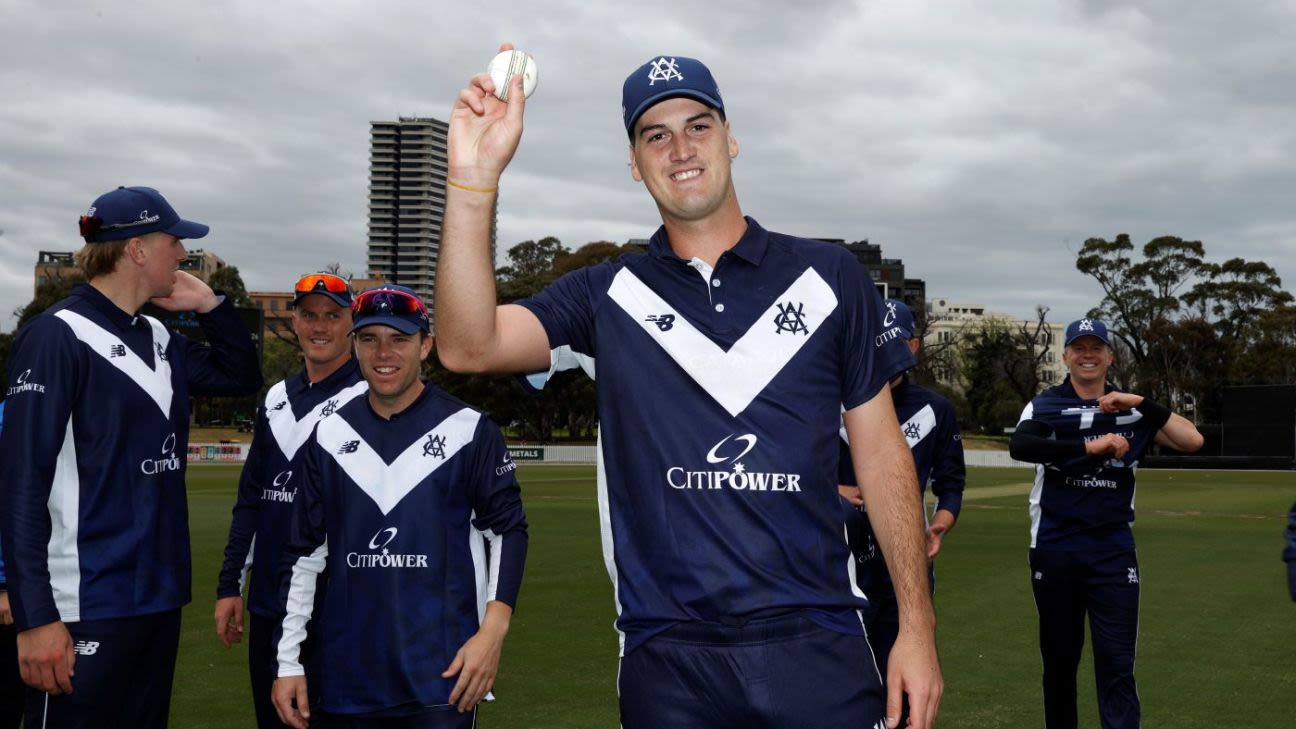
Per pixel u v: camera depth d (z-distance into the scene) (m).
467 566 3.90
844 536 2.44
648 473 2.36
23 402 3.56
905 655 2.31
